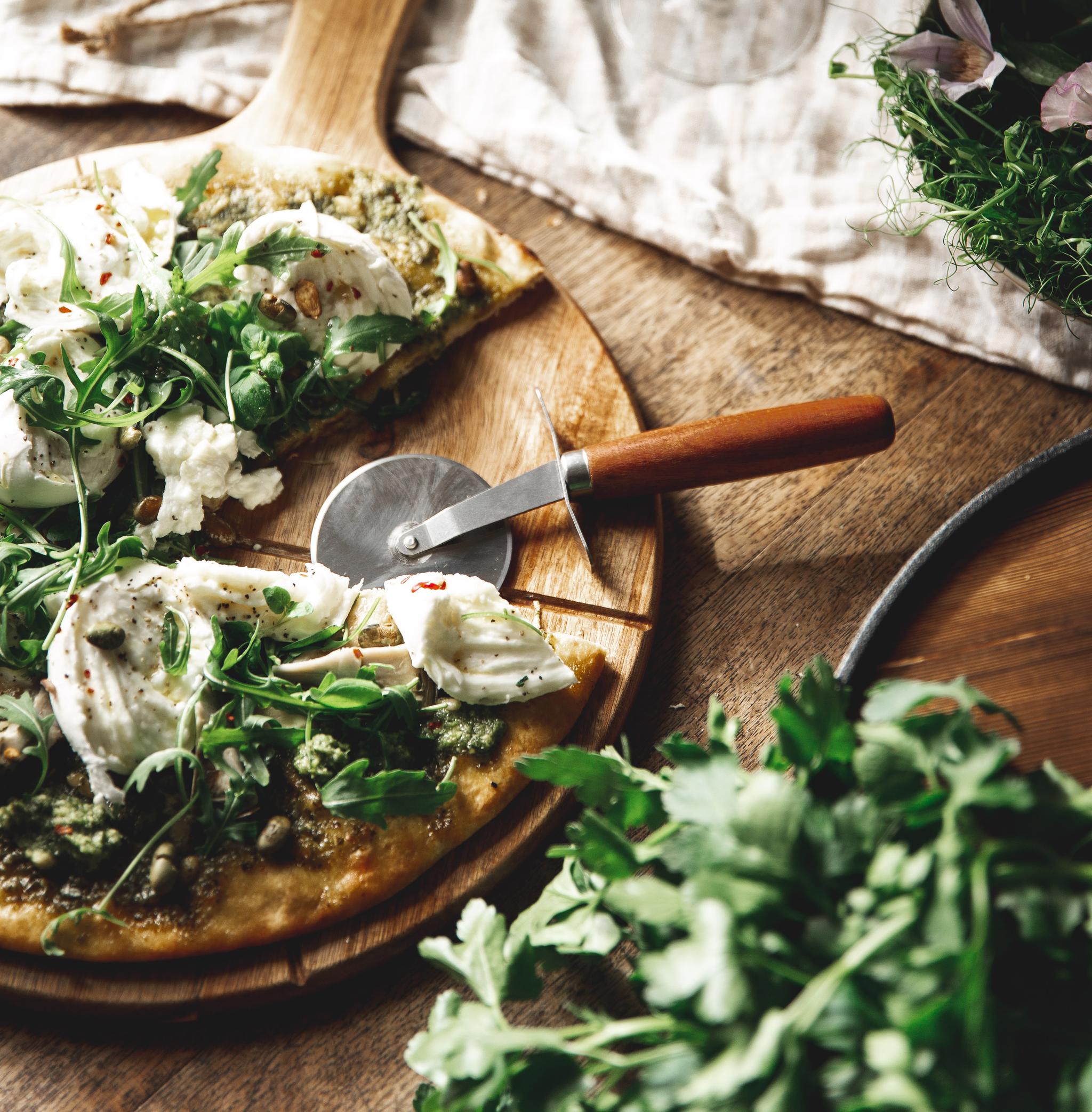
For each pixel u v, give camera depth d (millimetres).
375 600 1471
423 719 1412
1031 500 1372
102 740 1310
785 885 917
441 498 1592
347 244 1569
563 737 1436
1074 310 1532
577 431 1657
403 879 1339
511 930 1203
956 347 1799
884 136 1896
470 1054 958
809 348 1828
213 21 2008
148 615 1382
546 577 1558
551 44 2016
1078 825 956
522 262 1727
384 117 1931
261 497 1572
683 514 1702
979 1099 829
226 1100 1325
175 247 1667
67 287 1485
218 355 1572
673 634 1620
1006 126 1629
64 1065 1336
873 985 878
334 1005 1369
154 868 1285
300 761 1349
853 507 1701
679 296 1876
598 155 1896
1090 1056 897
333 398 1641
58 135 1990
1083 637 1286
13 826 1314
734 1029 880
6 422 1415
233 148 1775
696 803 977
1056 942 898
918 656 1309
